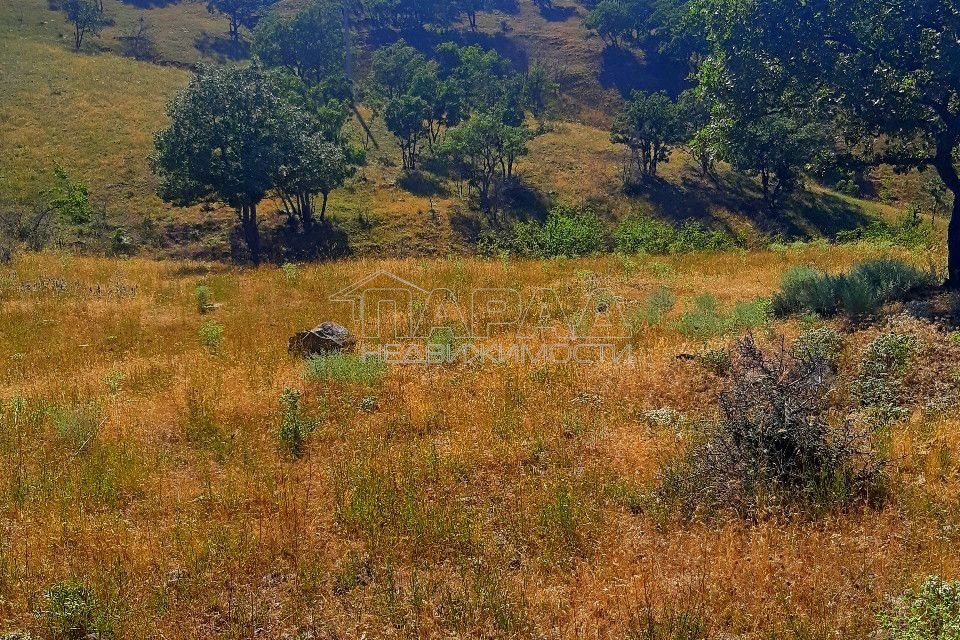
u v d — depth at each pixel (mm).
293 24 69062
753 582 4711
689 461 6184
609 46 89062
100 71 60000
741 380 6410
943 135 10703
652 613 4496
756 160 49062
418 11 95062
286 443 7281
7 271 18734
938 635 3914
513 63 86938
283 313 13547
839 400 7492
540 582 4930
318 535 5707
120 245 36312
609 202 52344
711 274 16125
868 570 4758
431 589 4910
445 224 45906
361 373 8938
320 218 43125
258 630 4648
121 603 4832
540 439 7137
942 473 5875
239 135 32406
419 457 6875
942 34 9836
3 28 65750
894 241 23469
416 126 52844
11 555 5379
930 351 8172
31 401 8586
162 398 8750
